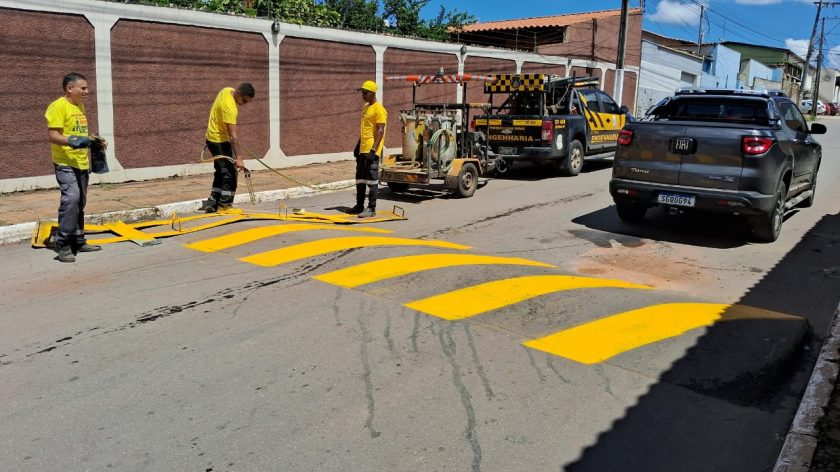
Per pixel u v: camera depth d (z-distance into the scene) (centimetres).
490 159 1252
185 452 317
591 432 344
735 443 341
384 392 379
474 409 362
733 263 724
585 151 1434
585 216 962
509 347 445
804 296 611
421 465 310
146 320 488
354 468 307
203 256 668
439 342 452
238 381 390
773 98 841
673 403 378
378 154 901
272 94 1367
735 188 751
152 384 386
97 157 654
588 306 525
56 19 1027
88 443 324
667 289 625
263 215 852
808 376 425
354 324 482
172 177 1219
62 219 644
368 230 820
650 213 987
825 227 915
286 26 1366
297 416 352
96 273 611
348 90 1538
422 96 1758
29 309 511
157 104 1178
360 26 2255
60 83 1045
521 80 1260
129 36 1120
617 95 2286
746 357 440
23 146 1016
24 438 328
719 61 4628
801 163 895
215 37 1247
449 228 863
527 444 330
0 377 393
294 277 593
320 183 1202
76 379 391
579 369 414
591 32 2522
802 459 311
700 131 764
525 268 635
